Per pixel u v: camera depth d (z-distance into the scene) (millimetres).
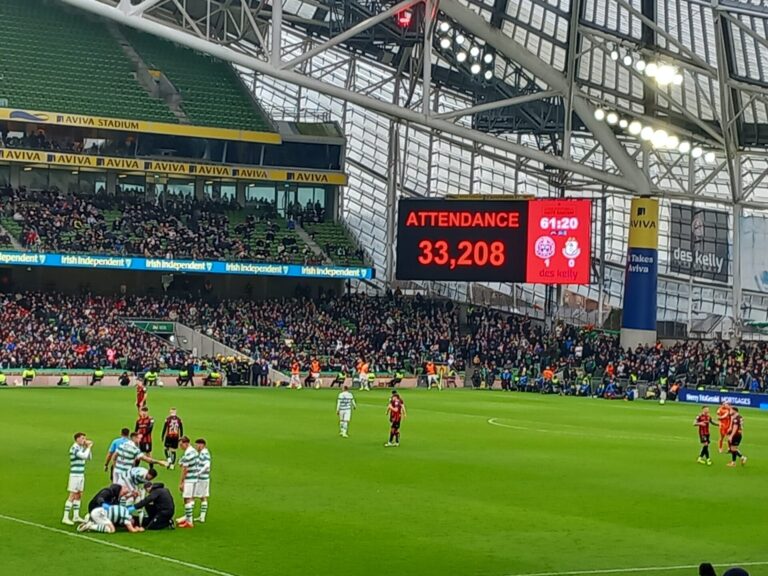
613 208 99625
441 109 94188
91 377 74875
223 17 84750
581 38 76062
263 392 72375
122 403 58031
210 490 29828
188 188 96812
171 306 87438
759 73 73812
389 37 82312
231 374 79375
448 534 24734
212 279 94438
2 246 83875
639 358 83438
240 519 25703
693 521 27422
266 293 95688
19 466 32938
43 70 93438
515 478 34125
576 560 22344
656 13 70125
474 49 74312
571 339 89688
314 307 92188
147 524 24219
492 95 88688
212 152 94688
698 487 33562
